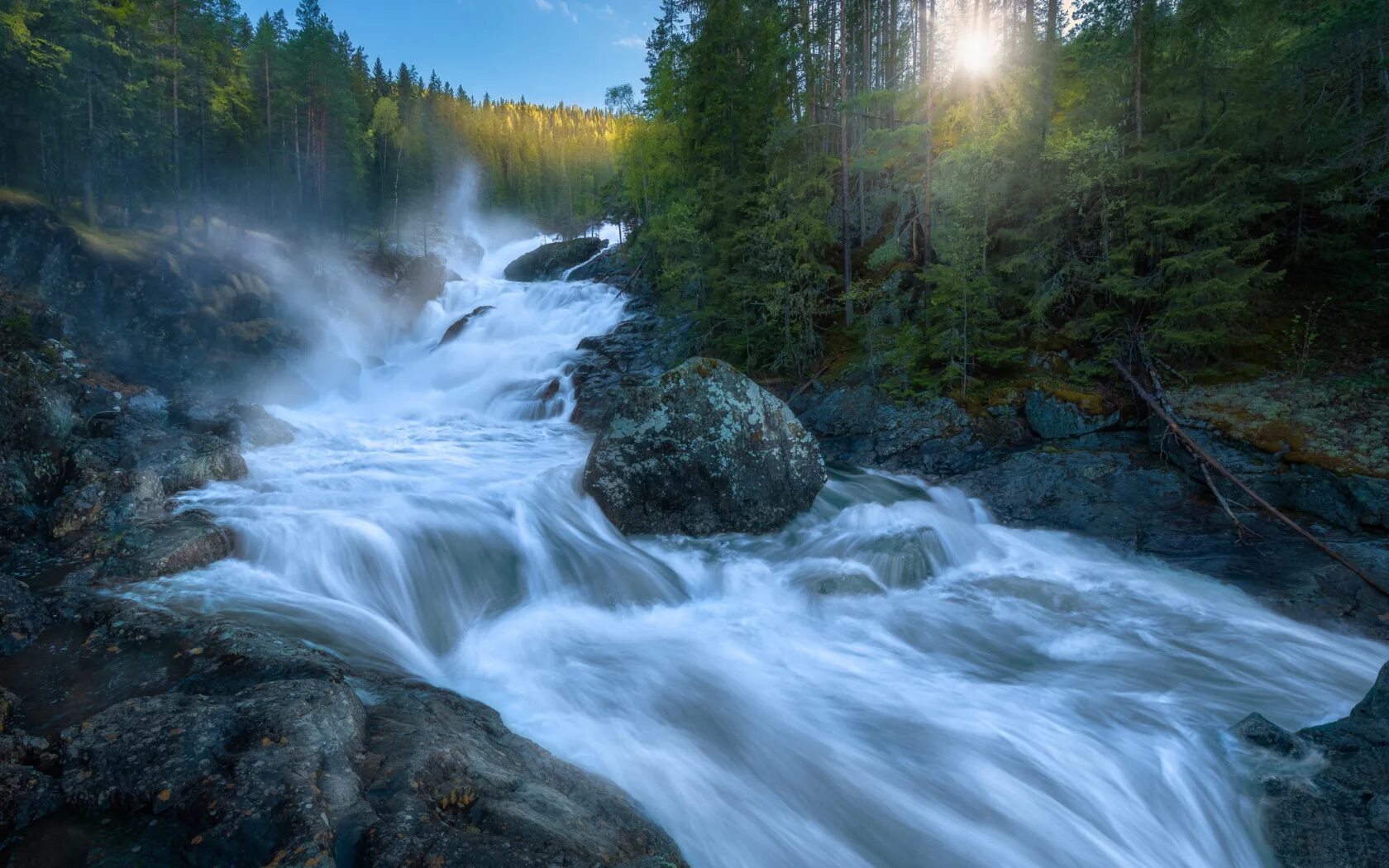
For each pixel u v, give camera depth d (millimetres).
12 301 18141
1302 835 5086
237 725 4168
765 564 10477
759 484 11461
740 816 5211
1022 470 13977
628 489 11242
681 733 6152
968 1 25078
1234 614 9164
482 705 5770
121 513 9453
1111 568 10859
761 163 22234
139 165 25703
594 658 7516
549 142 98625
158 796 3670
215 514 9664
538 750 5090
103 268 20281
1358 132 13758
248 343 22594
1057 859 5152
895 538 10625
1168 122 15016
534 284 38125
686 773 5574
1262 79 14492
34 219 19609
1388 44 13273
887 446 16266
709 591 9867
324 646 6535
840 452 16812
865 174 23500
